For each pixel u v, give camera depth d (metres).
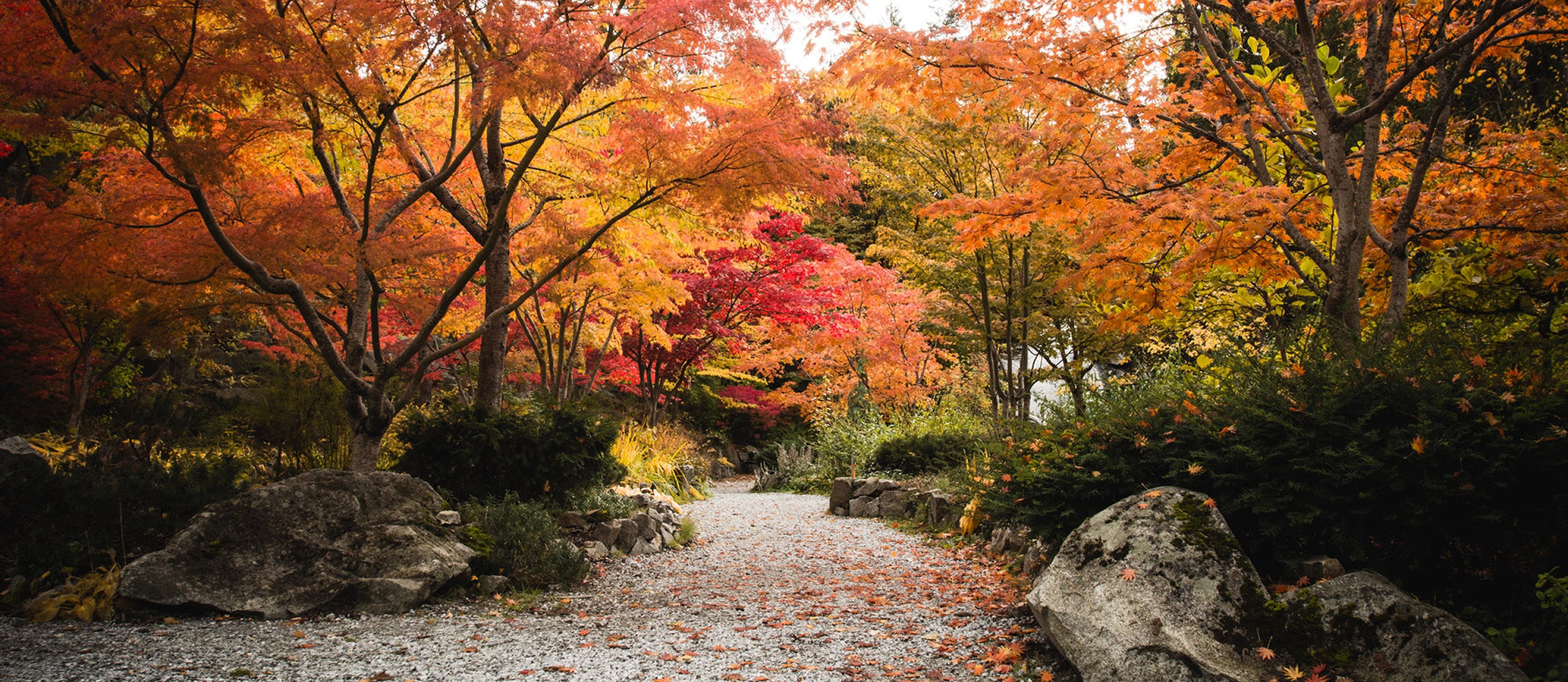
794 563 7.52
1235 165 7.79
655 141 6.62
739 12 6.15
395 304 8.35
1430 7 6.75
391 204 7.61
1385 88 5.98
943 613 5.27
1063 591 3.90
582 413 8.10
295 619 4.91
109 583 4.82
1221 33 8.30
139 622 4.66
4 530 5.12
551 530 6.78
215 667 3.87
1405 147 6.83
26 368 9.75
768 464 20.75
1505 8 5.08
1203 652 3.36
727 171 6.75
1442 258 6.67
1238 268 7.02
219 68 5.20
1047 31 7.31
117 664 3.83
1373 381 4.03
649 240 10.13
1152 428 4.62
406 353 7.05
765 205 7.66
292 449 7.84
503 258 8.77
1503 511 3.55
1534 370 3.86
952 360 16.91
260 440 8.04
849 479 11.93
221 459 6.82
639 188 7.42
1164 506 4.03
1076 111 6.54
